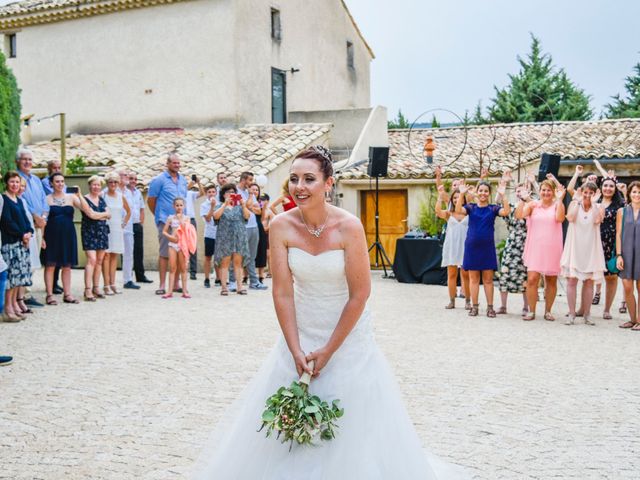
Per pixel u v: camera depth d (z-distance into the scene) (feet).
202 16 67.46
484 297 41.83
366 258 10.94
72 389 19.27
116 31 70.69
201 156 59.52
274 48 72.13
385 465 10.71
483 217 33.06
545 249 31.40
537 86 128.36
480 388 19.72
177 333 27.43
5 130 35.29
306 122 71.56
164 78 69.00
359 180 62.75
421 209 61.72
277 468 10.56
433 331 29.12
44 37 73.56
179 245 37.52
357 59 91.56
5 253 28.91
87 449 14.60
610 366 22.65
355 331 11.21
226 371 21.36
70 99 72.64
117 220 38.78
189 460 13.96
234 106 66.74
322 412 10.30
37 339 26.00
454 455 14.33
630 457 14.30
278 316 11.00
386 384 11.32
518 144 67.31
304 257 10.91
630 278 29.89
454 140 71.87
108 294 38.78
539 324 31.19
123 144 64.44
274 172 56.80
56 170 34.47
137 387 19.49
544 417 17.01
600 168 38.68
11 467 13.60
